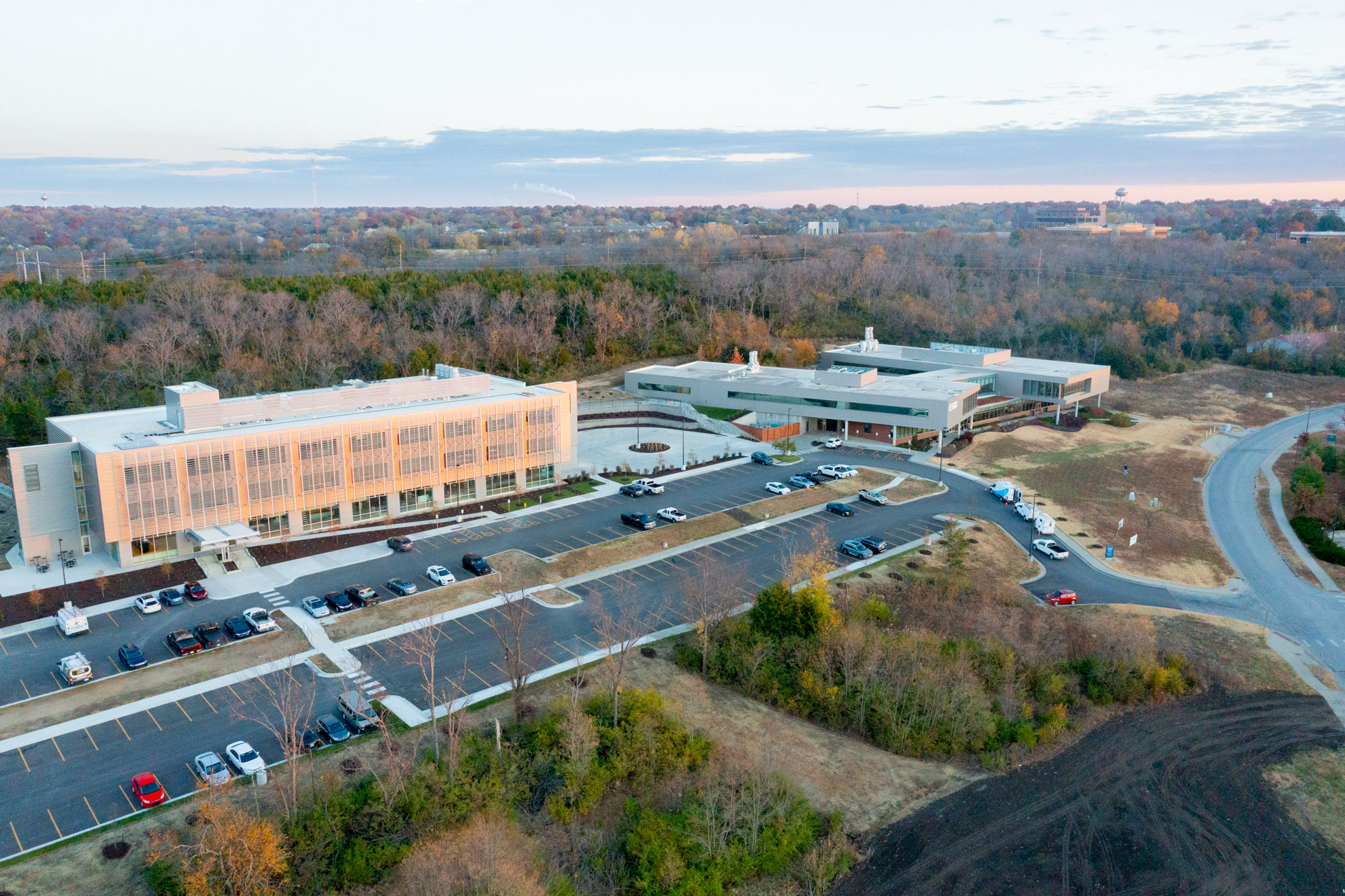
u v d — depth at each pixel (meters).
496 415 110.81
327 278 197.50
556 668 71.44
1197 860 55.31
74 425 96.81
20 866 49.31
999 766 64.00
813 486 117.44
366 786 55.75
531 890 48.03
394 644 74.44
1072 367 163.88
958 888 52.62
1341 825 58.91
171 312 167.50
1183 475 133.88
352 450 99.19
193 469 89.00
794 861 54.62
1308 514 117.94
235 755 57.62
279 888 48.72
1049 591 90.88
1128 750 66.38
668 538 98.81
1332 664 80.00
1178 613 88.00
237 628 74.69
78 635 74.69
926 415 134.88
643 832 54.22
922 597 83.94
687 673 72.38
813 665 71.06
